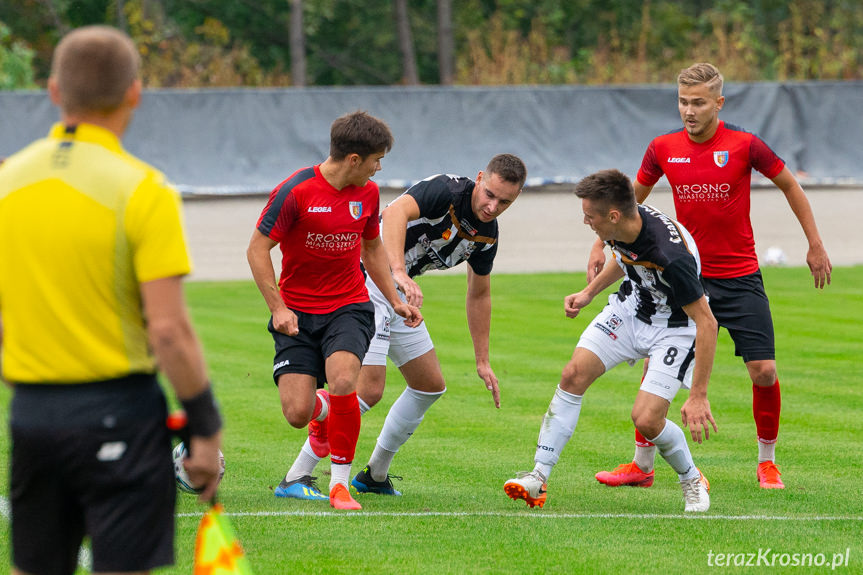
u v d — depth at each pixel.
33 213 8.22
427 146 54.72
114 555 8.45
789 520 15.48
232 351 31.66
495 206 16.48
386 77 111.12
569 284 48.53
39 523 8.67
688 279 15.11
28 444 8.39
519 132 55.47
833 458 19.58
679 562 13.39
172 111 52.94
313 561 13.27
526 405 24.39
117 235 8.16
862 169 56.53
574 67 83.19
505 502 16.59
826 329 35.50
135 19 82.75
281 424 22.33
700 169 18.78
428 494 17.09
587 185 15.12
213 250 53.19
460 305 41.81
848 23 93.00
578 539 14.41
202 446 8.55
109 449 8.34
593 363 16.06
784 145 56.03
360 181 15.80
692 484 16.09
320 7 99.19
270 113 53.84
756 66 82.06
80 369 8.29
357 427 16.03
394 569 12.99
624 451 20.25
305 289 16.23
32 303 8.26
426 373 16.98
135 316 8.42
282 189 15.67
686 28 103.12
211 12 107.62
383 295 17.25
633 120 56.19
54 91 8.59
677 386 15.89
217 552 8.83
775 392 17.91
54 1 96.31
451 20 107.81
